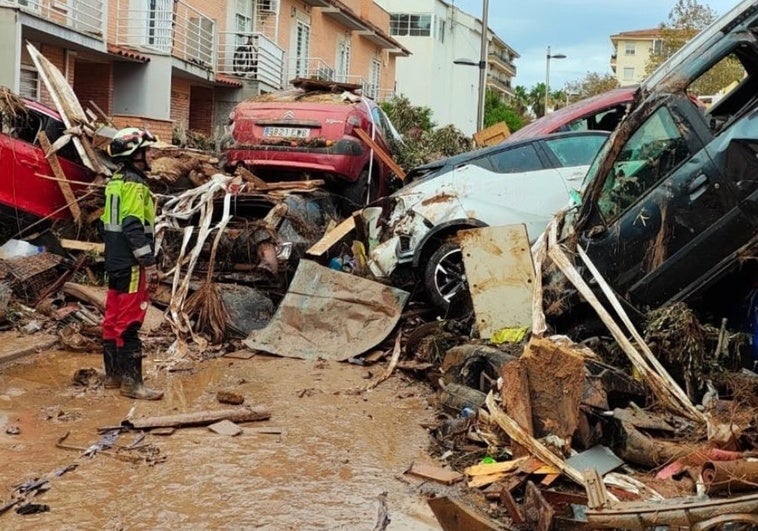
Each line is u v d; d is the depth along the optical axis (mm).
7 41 15328
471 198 9062
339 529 4484
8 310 8500
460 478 5176
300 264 8680
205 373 7531
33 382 6961
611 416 5293
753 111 6371
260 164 11086
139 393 6656
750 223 6316
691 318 6152
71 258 9797
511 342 6941
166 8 22359
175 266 9000
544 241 7121
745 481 4184
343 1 36188
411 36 52969
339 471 5305
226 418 6156
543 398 5285
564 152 9430
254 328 8664
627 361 6461
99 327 8141
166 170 10148
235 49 26453
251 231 9227
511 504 4492
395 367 7762
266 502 4797
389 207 9500
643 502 3994
